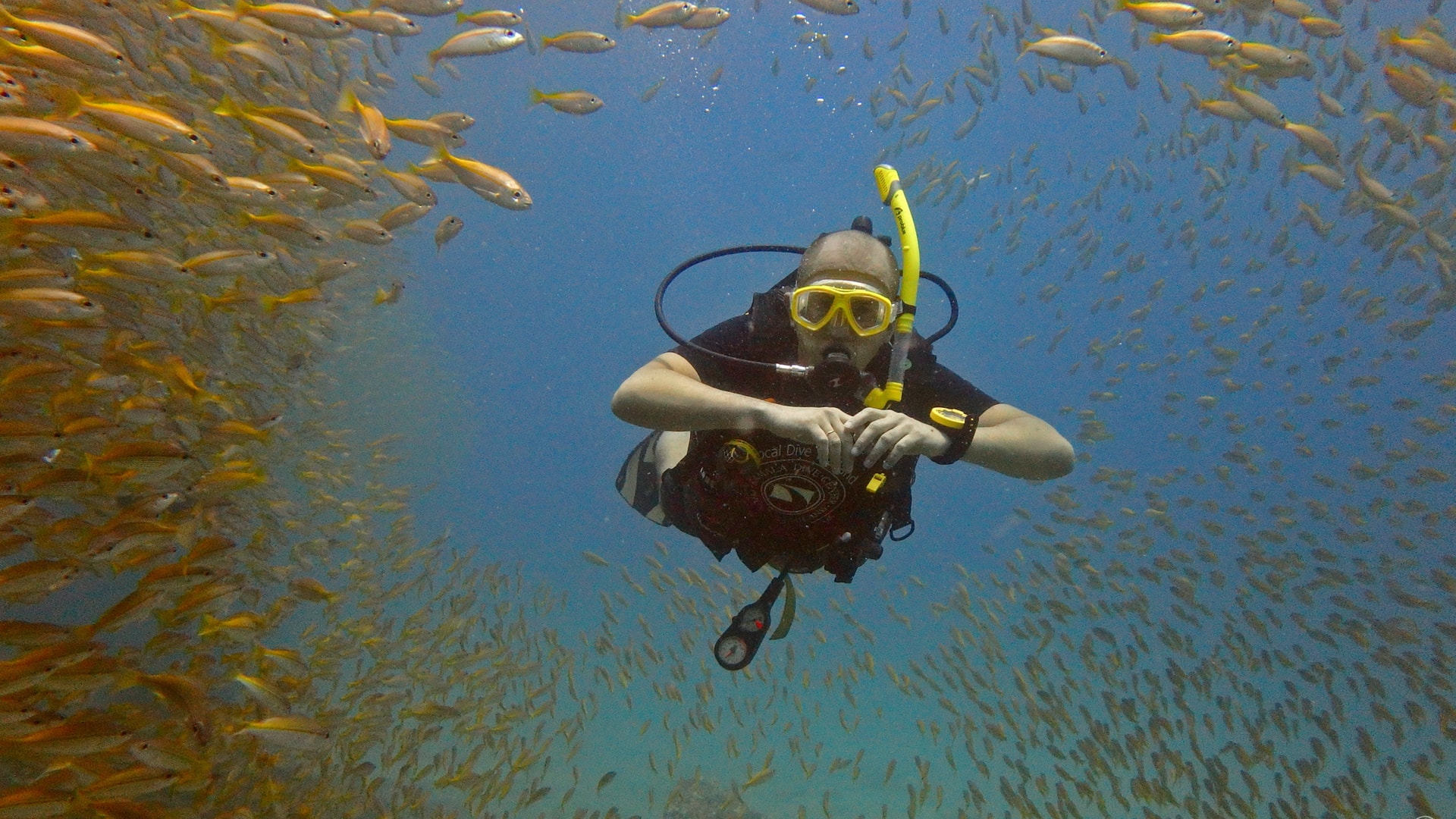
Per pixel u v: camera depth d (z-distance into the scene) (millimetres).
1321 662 7117
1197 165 10359
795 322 2348
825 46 10211
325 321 6676
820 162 46562
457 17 4715
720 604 7984
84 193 3719
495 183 3816
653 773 11328
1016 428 2354
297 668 3877
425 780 8805
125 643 6828
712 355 2426
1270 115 6371
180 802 3770
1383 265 8797
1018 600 8102
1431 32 6695
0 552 2883
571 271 61125
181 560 3188
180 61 4387
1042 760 12094
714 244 58531
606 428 69188
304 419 7945
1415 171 14828
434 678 6039
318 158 3902
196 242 4625
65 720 2623
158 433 3855
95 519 3604
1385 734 10875
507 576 7863
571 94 4863
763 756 12562
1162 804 5754
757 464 2451
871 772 12148
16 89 3029
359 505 8039
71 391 3408
